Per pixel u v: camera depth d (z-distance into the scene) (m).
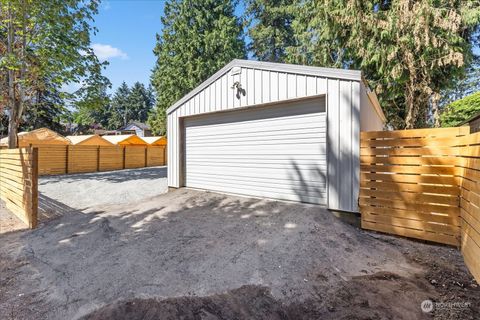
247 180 6.60
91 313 2.52
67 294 2.85
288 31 23.31
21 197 5.90
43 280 3.18
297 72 5.48
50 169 14.20
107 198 8.07
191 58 21.77
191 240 4.19
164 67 23.66
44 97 16.56
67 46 11.25
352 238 4.18
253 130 6.45
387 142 4.46
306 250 3.67
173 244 4.07
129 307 2.58
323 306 2.61
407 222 4.25
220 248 3.84
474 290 2.83
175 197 7.14
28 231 5.15
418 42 8.05
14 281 3.18
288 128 5.86
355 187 4.78
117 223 5.18
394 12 8.64
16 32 10.44
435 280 3.04
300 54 14.89
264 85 5.98
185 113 7.82
